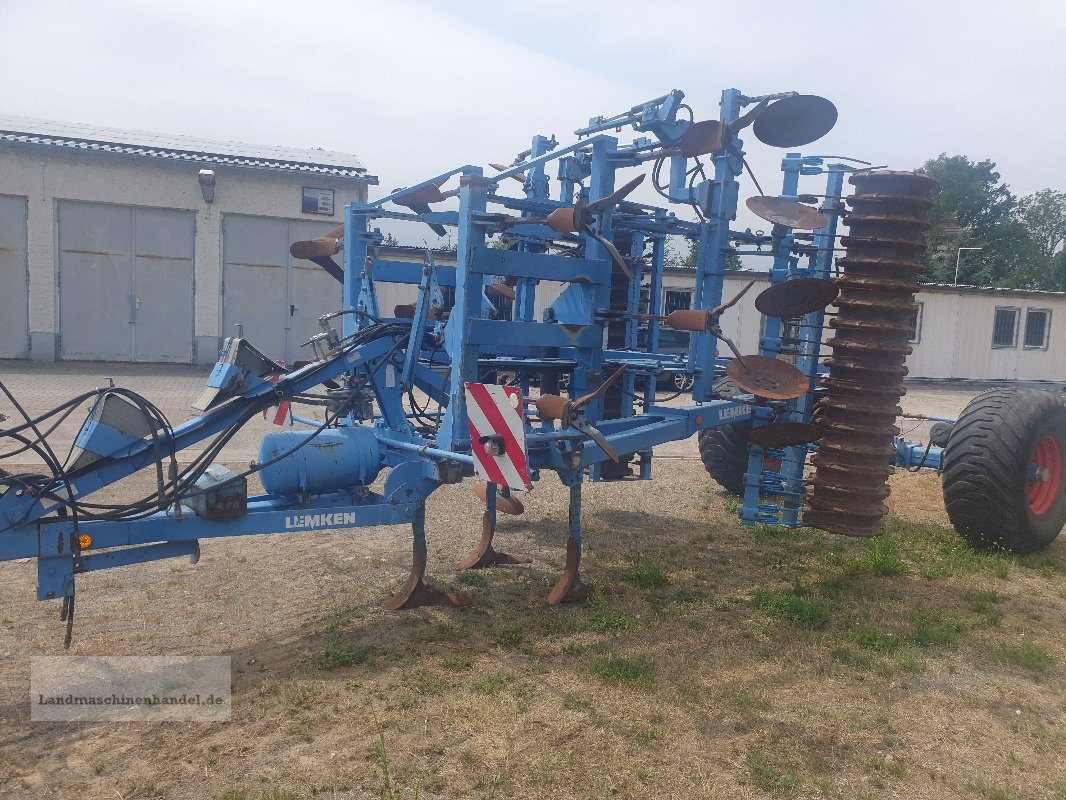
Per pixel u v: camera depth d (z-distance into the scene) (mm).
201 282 19016
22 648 4156
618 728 3445
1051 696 3895
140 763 3131
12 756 3176
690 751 3287
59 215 17984
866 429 5484
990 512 6078
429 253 5344
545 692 3779
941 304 26156
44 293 18078
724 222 5527
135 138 19547
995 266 55125
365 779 3020
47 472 7648
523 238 6062
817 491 5719
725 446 7992
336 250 7004
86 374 16500
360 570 5539
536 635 4496
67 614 3787
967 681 4039
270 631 4465
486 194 4867
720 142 4949
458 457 4543
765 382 5570
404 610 4805
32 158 17625
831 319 5723
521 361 5410
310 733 3354
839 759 3271
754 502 6098
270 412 11867
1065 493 6449
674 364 6441
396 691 3750
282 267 19531
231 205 18969
